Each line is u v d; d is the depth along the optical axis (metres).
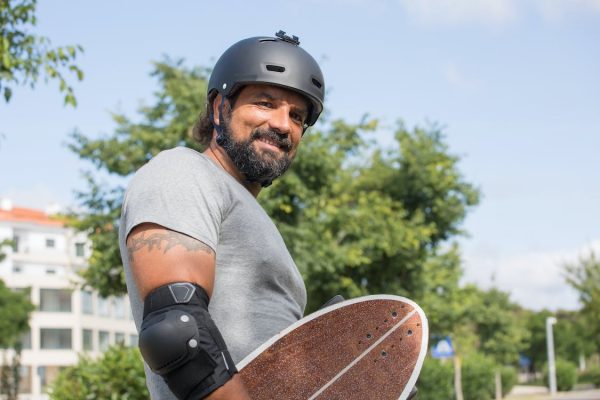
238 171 2.11
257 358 1.82
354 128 19.33
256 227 1.97
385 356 1.94
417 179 21.09
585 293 33.75
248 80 2.06
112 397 11.05
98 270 18.50
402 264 20.58
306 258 17.75
